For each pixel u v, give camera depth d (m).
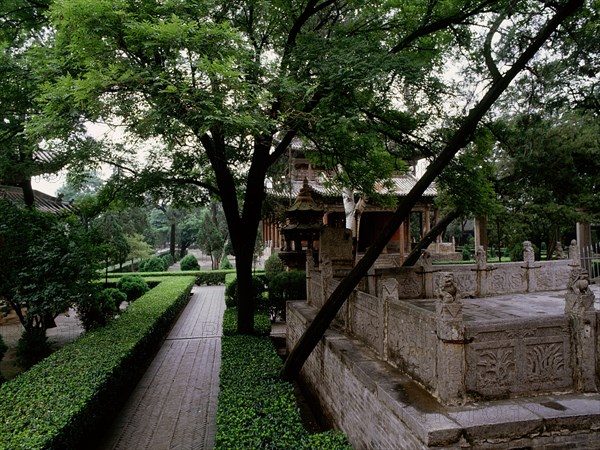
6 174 9.41
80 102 5.05
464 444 2.91
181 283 19.08
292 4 7.84
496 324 3.50
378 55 6.06
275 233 24.66
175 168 9.44
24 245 8.66
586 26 6.90
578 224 15.33
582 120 12.81
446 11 7.02
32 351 8.54
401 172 11.73
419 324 3.89
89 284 9.00
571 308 3.71
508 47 7.54
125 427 5.95
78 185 9.20
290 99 6.07
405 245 29.00
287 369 5.57
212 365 9.04
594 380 3.64
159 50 5.15
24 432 3.89
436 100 7.46
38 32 8.20
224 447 3.72
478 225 14.61
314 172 23.22
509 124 11.66
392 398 3.53
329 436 4.00
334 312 5.47
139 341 7.84
